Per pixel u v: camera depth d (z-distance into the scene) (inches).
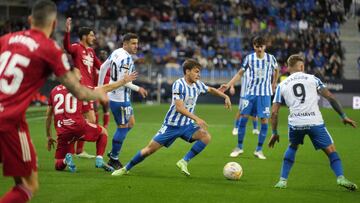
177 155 1315.2
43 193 844.6
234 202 794.2
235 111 2989.7
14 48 585.3
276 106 910.4
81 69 1154.0
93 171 1061.8
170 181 960.9
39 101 3260.3
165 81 3804.1
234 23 4207.7
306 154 1343.5
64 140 1050.1
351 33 4389.8
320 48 4089.6
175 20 4256.9
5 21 3954.2
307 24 4239.7
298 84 899.4
